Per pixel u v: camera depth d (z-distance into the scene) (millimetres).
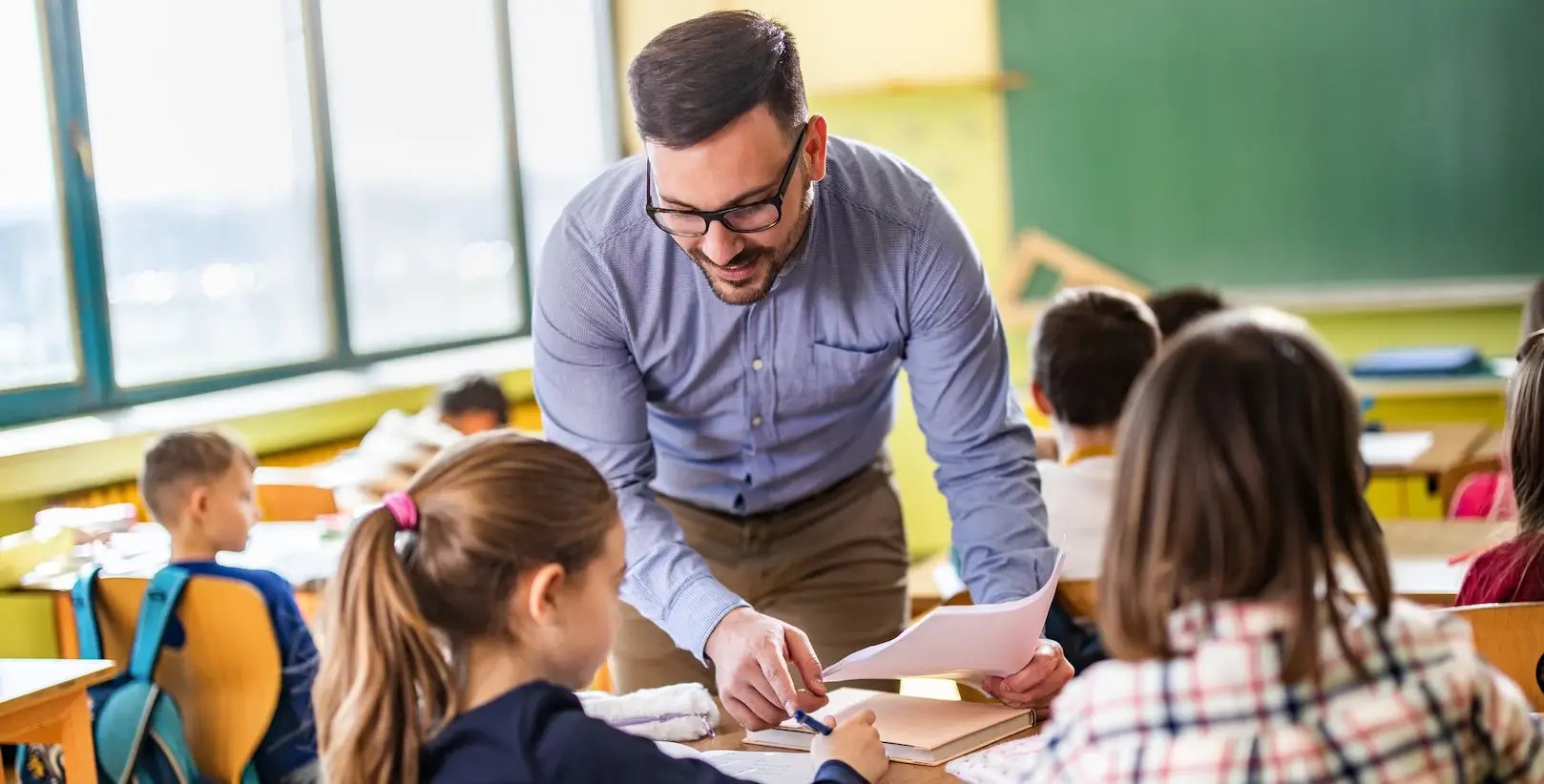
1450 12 4500
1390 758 964
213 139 4016
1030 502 1872
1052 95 4996
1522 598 1773
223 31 4047
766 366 1955
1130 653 1027
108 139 3693
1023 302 5102
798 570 2191
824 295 1889
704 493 2158
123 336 3758
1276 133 4746
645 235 1833
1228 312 1067
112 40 3701
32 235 3508
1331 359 1012
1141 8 4848
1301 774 960
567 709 1222
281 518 3564
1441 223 4602
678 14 5359
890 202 1845
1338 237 4723
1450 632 1021
